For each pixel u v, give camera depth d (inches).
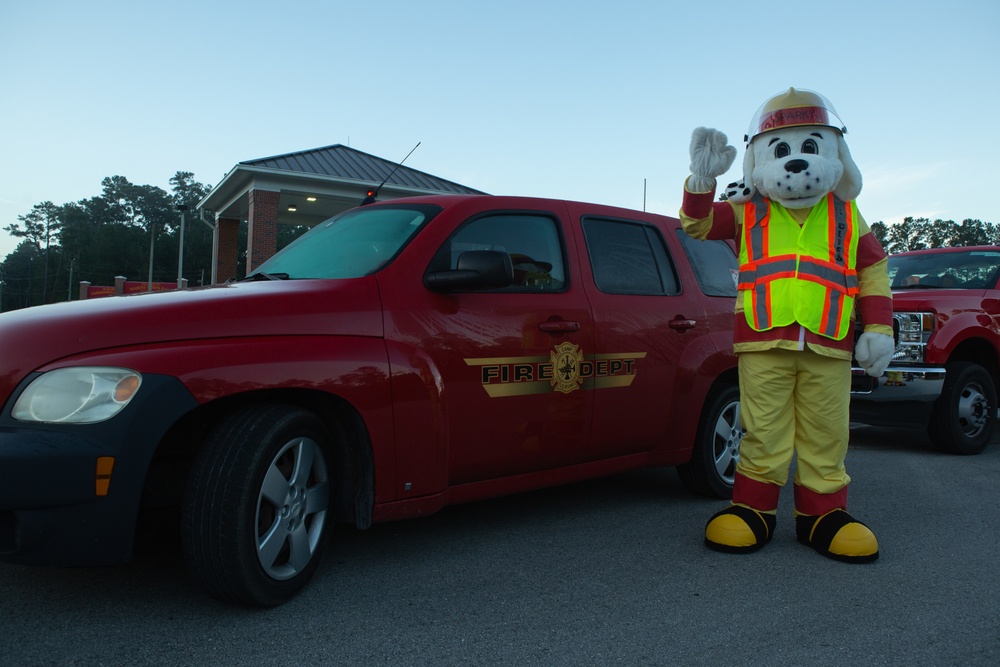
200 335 109.7
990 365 269.6
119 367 101.7
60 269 4606.3
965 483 207.0
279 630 106.0
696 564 137.7
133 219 5925.2
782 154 141.1
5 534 99.4
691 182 144.6
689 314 179.3
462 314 137.3
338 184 852.0
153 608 112.6
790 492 198.1
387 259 135.9
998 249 285.3
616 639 105.1
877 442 281.3
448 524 162.4
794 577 131.3
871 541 139.2
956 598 122.0
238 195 917.2
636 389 165.0
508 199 156.3
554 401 149.3
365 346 122.9
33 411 98.3
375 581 126.7
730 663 98.4
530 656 99.6
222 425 110.0
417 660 97.9
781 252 142.3
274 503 111.3
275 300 118.8
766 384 144.9
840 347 141.1
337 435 125.3
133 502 100.7
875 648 103.3
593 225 169.3
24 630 104.5
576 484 203.8
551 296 152.9
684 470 185.0
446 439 131.7
